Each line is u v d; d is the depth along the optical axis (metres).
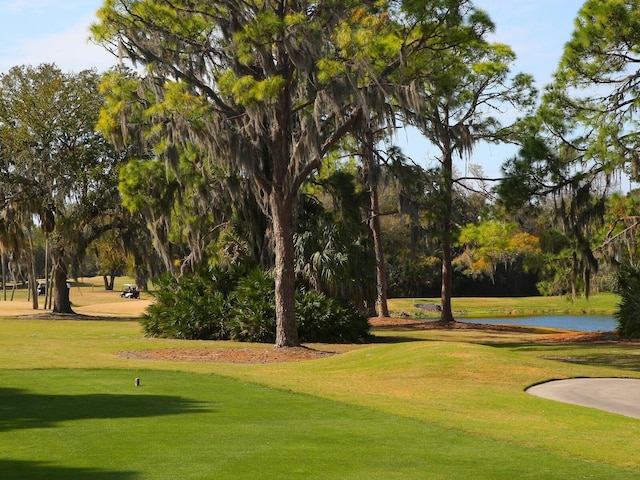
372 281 31.11
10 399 13.29
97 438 9.83
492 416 13.16
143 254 43.66
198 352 24.17
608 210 30.86
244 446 9.58
